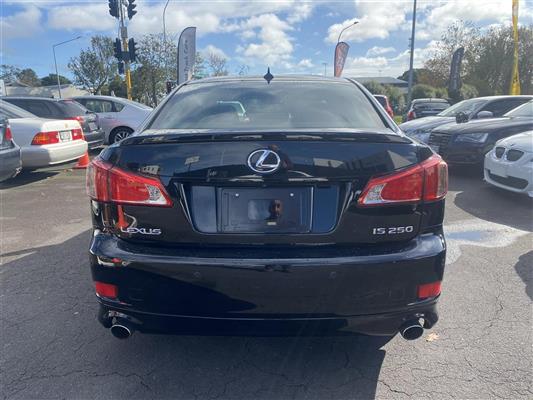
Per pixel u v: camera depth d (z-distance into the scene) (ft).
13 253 14.57
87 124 33.81
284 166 6.89
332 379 8.15
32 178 28.76
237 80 10.80
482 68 131.75
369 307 7.09
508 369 8.35
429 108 62.54
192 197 7.09
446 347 9.06
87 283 12.19
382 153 7.09
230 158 6.94
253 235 7.04
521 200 21.58
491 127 25.94
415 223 7.23
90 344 9.23
